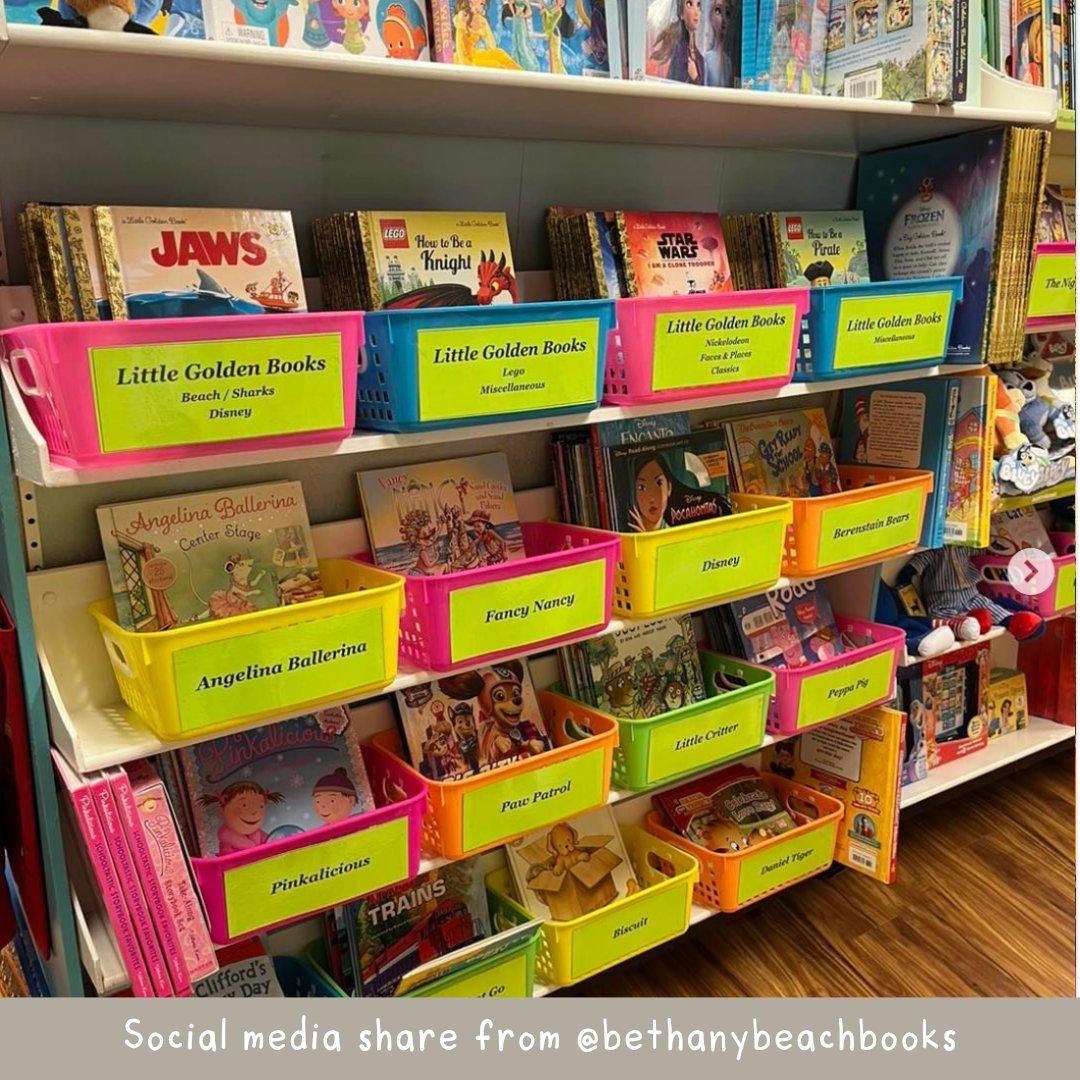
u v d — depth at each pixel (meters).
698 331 1.42
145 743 1.13
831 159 1.91
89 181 1.23
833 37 1.61
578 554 1.40
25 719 1.13
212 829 1.28
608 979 1.84
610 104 1.31
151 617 1.24
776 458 1.87
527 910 1.62
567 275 1.56
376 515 1.46
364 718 1.58
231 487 1.35
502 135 1.50
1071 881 2.14
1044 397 2.12
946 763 2.34
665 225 1.60
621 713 1.68
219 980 1.40
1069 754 2.66
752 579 1.62
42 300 1.10
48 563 1.29
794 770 2.11
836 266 1.79
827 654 1.93
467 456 1.57
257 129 1.33
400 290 1.33
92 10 1.00
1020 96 1.75
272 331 1.06
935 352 1.74
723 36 1.47
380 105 1.25
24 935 1.39
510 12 1.30
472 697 1.56
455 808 1.38
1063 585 2.27
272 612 1.13
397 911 1.55
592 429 1.59
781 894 2.11
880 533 1.80
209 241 1.19
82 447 0.97
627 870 1.77
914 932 1.97
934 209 1.82
